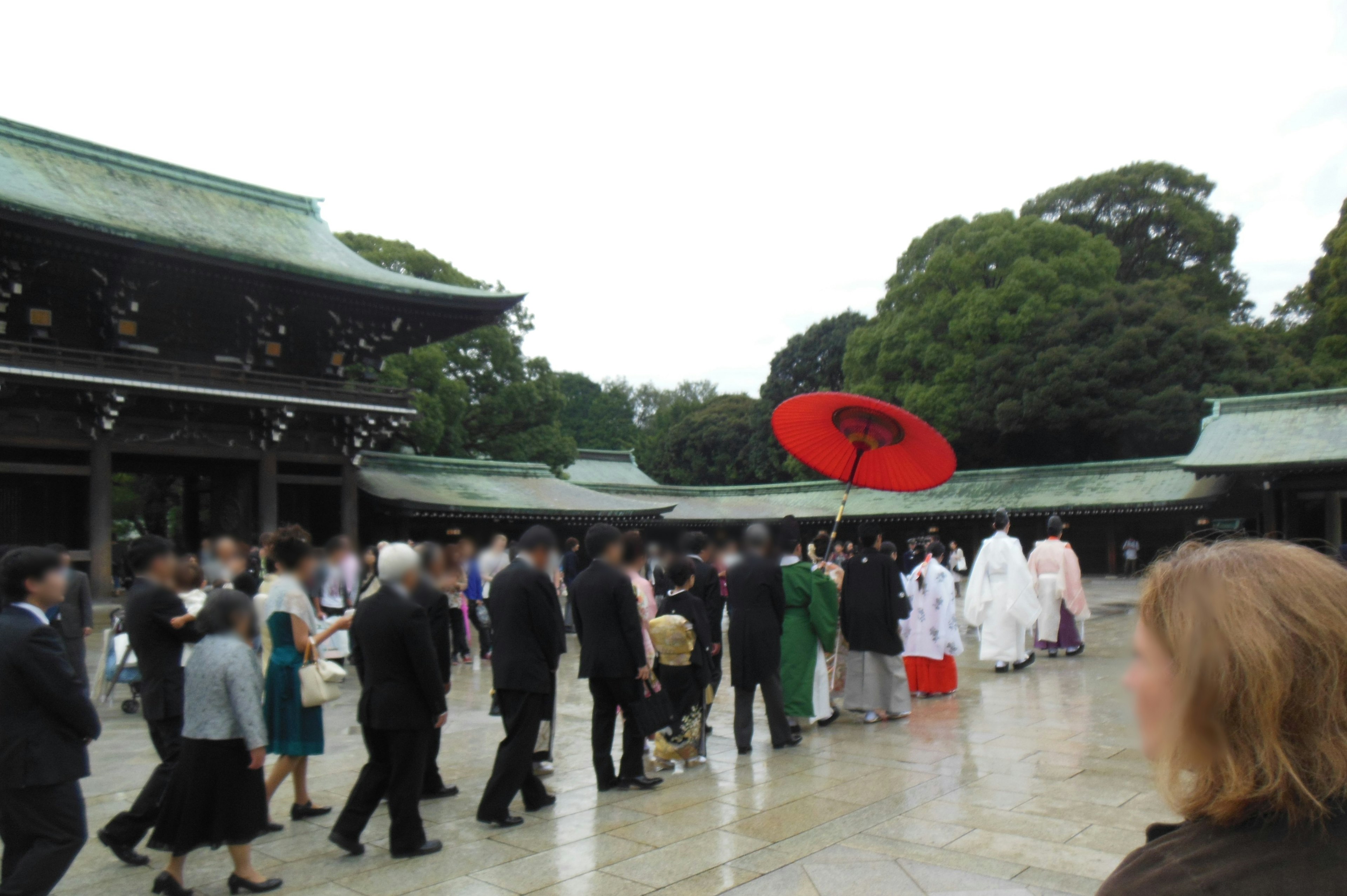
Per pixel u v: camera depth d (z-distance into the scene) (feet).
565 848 17.39
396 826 16.99
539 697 19.22
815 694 28.25
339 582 37.96
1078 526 114.83
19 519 75.56
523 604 19.21
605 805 20.36
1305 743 3.37
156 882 15.26
